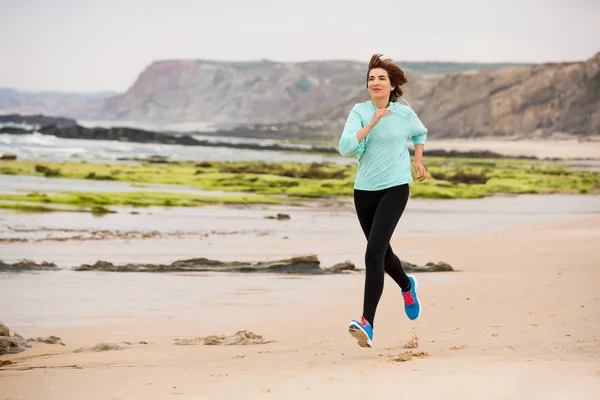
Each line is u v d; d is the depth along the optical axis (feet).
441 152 515.50
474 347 23.91
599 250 61.16
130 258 55.93
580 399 14.43
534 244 67.26
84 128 528.22
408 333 27.89
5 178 149.69
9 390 18.25
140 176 164.45
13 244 61.26
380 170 21.44
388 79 21.58
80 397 17.12
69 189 126.82
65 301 37.88
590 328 27.04
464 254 60.03
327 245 67.46
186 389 17.49
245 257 58.18
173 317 34.01
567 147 629.51
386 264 22.81
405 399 15.31
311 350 24.97
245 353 25.07
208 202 113.70
